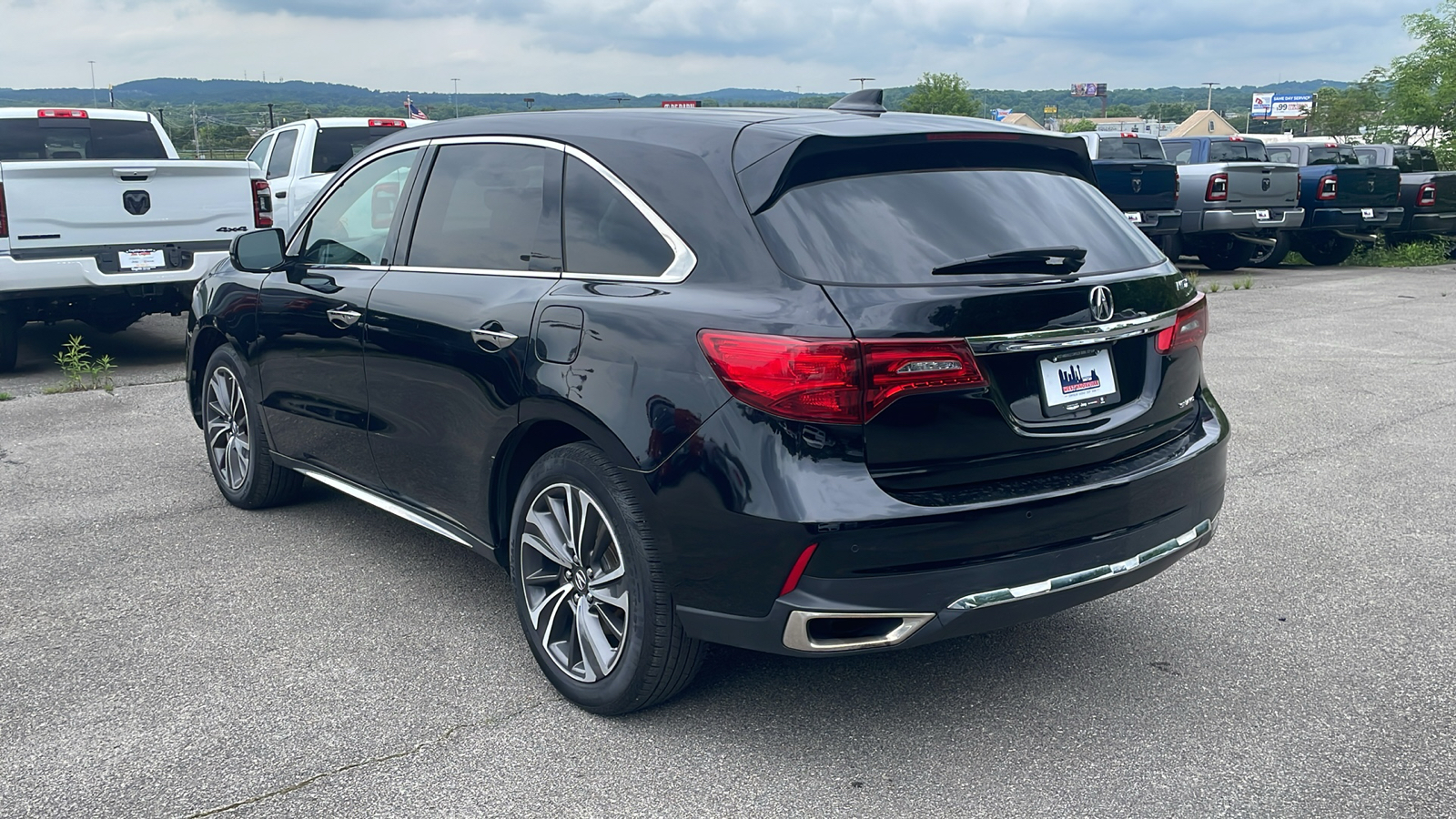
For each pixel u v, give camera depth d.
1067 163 3.48
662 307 2.97
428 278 3.83
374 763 3.02
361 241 4.27
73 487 5.61
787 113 3.41
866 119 3.29
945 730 3.20
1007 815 2.77
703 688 3.45
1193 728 3.20
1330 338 10.34
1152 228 14.82
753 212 2.93
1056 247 3.11
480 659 3.66
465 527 3.77
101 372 8.78
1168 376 3.32
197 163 8.70
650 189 3.17
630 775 2.96
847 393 2.68
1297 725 3.21
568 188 3.43
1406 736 3.15
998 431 2.86
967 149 3.20
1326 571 4.45
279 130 14.05
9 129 9.31
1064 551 2.93
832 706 3.34
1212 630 3.89
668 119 3.37
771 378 2.71
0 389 8.18
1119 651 3.73
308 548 4.72
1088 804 2.81
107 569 4.46
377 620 3.98
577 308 3.17
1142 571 3.15
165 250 8.61
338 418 4.30
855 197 2.96
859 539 2.69
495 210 3.68
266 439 4.95
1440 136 32.16
